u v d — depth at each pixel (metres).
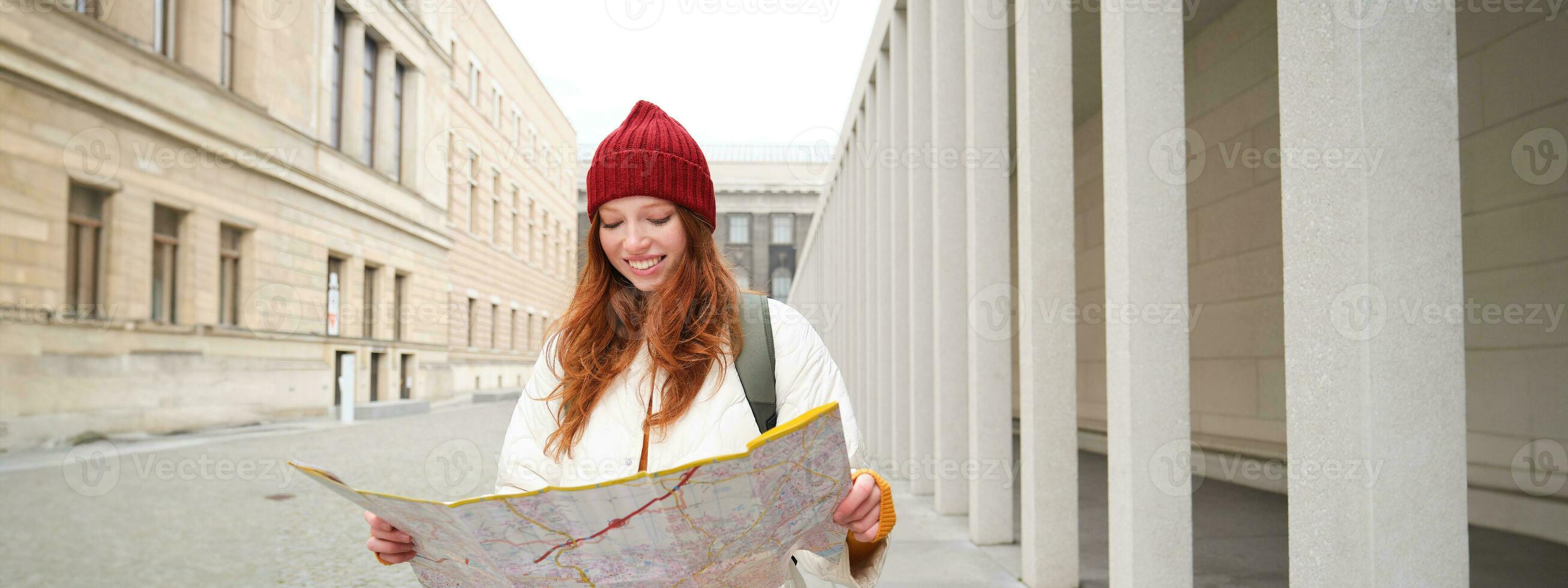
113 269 13.27
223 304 16.09
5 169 11.66
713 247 1.15
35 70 12.07
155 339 13.02
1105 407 9.83
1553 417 4.04
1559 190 4.00
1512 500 4.26
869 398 9.08
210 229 15.35
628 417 1.08
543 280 34.62
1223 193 7.04
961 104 5.39
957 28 5.41
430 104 24.30
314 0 18.67
